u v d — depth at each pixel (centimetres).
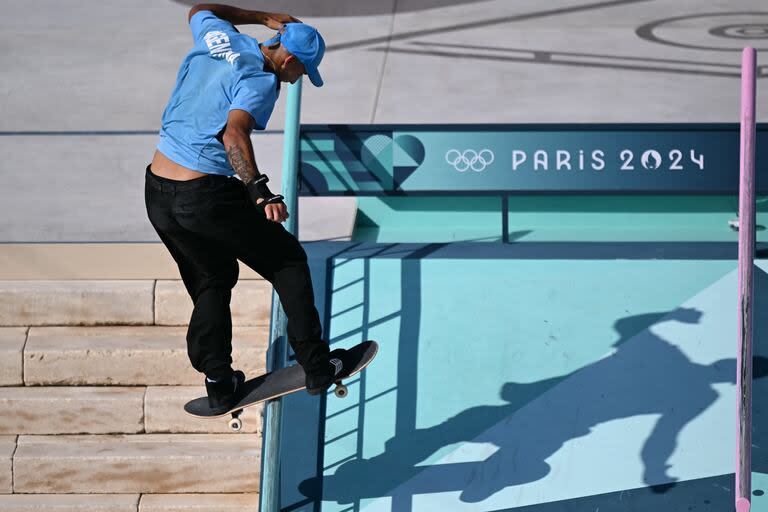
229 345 1523
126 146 2716
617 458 1702
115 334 1958
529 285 1955
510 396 1792
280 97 2998
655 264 1991
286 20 1584
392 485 1675
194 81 1412
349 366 1484
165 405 1859
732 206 2317
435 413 1772
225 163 1401
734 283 1953
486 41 3519
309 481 1686
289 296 1455
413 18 3800
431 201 2339
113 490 1805
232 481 1800
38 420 1858
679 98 2916
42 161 2627
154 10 3947
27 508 1762
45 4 4031
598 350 1850
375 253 2034
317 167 2059
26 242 2177
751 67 1506
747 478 1489
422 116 2817
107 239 2203
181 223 1414
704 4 3947
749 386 1484
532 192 2052
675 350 1847
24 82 3186
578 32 3606
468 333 1877
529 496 1655
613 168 2033
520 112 2838
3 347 1891
